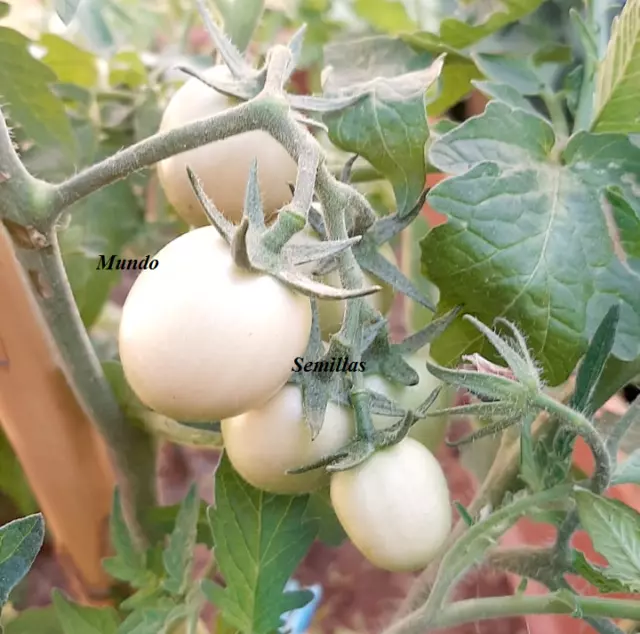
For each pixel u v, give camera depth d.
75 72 0.30
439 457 0.46
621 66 0.21
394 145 0.20
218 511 0.23
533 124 0.22
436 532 0.19
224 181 0.19
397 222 0.20
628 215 0.22
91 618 0.26
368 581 0.45
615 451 0.21
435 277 0.21
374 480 0.18
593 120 0.23
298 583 0.42
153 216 0.35
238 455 0.19
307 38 0.34
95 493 0.28
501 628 0.40
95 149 0.30
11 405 0.24
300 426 0.18
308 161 0.15
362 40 0.30
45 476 0.27
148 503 0.30
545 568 0.23
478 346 0.22
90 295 0.31
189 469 0.48
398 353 0.20
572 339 0.21
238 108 0.15
